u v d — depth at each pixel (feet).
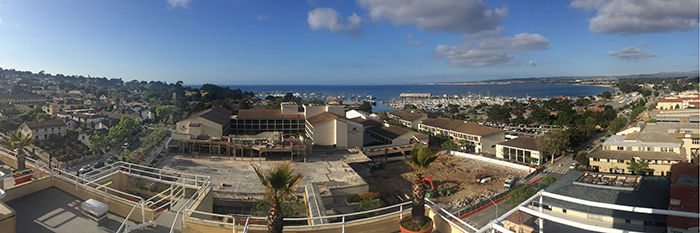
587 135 335.06
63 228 48.37
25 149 253.03
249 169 193.47
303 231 51.57
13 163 78.23
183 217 49.75
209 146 221.87
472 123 350.64
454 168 251.39
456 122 364.17
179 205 58.23
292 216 108.06
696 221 90.99
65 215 52.21
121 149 294.46
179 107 510.99
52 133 304.50
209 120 258.37
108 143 291.58
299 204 123.75
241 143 221.05
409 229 51.75
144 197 80.28
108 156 273.33
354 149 253.85
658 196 129.08
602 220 123.13
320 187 166.71
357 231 54.95
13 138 139.03
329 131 268.00
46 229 47.78
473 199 191.93
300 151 223.10
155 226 50.08
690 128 270.26
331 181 175.73
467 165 260.01
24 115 374.63
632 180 148.15
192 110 519.60
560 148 269.03
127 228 44.34
